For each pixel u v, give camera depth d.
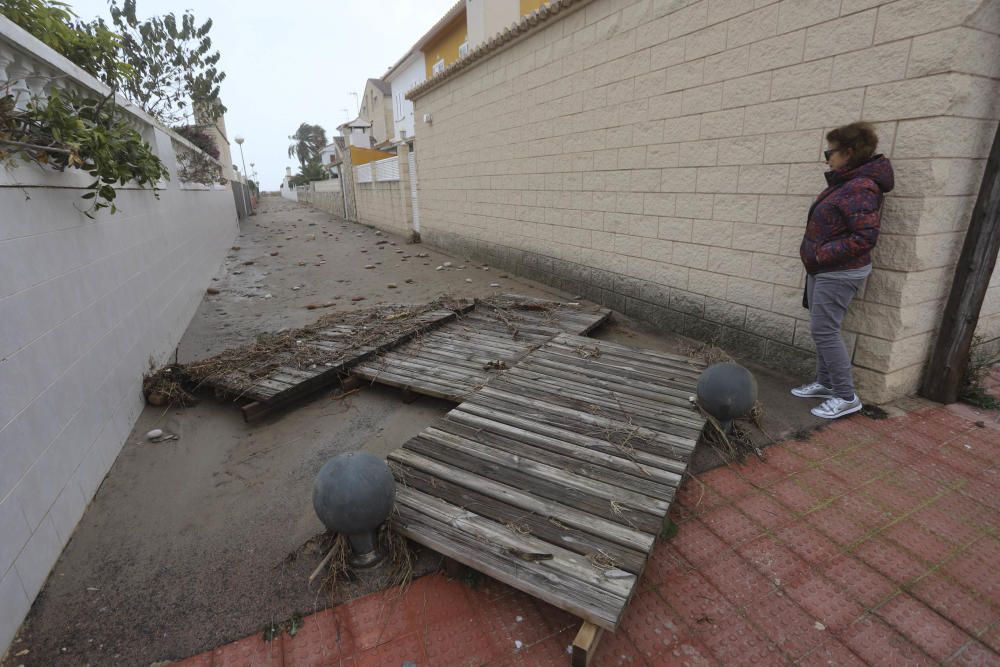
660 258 5.26
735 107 4.17
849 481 2.75
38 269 2.52
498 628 1.96
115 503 2.80
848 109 3.38
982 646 1.84
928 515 2.49
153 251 4.80
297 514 2.68
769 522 2.47
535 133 7.05
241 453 3.31
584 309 5.71
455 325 5.31
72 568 2.32
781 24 3.70
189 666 1.85
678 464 2.64
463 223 9.84
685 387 3.61
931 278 3.29
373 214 16.58
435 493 2.45
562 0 5.80
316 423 3.68
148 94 10.05
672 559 2.27
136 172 3.58
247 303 7.08
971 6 2.73
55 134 2.53
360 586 2.16
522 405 3.35
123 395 3.52
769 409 3.52
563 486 2.48
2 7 3.14
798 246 3.86
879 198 2.93
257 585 2.20
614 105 5.52
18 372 2.21
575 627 1.96
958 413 3.40
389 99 31.64
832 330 3.25
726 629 1.93
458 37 18.73
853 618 1.96
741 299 4.42
